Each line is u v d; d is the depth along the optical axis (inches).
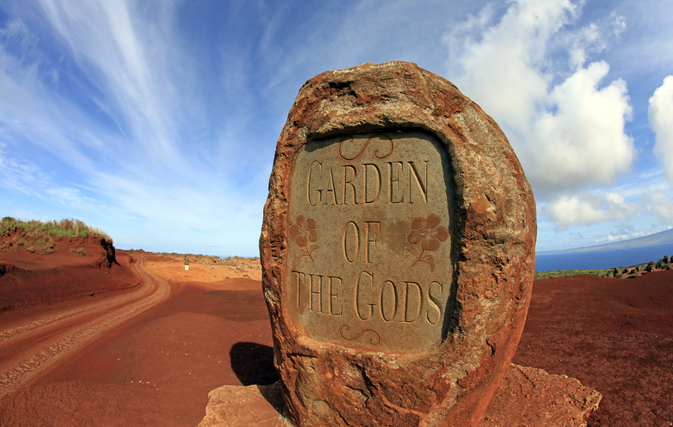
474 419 136.5
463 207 127.3
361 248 143.6
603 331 279.9
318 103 150.6
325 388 142.5
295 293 153.8
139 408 165.8
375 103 140.0
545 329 299.6
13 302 435.2
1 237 629.9
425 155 136.9
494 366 132.3
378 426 135.6
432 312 133.7
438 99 135.8
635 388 179.6
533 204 142.3
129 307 502.9
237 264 1310.3
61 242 700.0
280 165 155.6
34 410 154.8
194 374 213.2
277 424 157.6
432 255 134.6
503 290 129.9
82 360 260.1
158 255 1646.2
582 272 612.1
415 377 130.9
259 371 229.1
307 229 152.4
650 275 412.5
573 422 152.0
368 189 143.6
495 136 135.0
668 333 257.6
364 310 142.1
